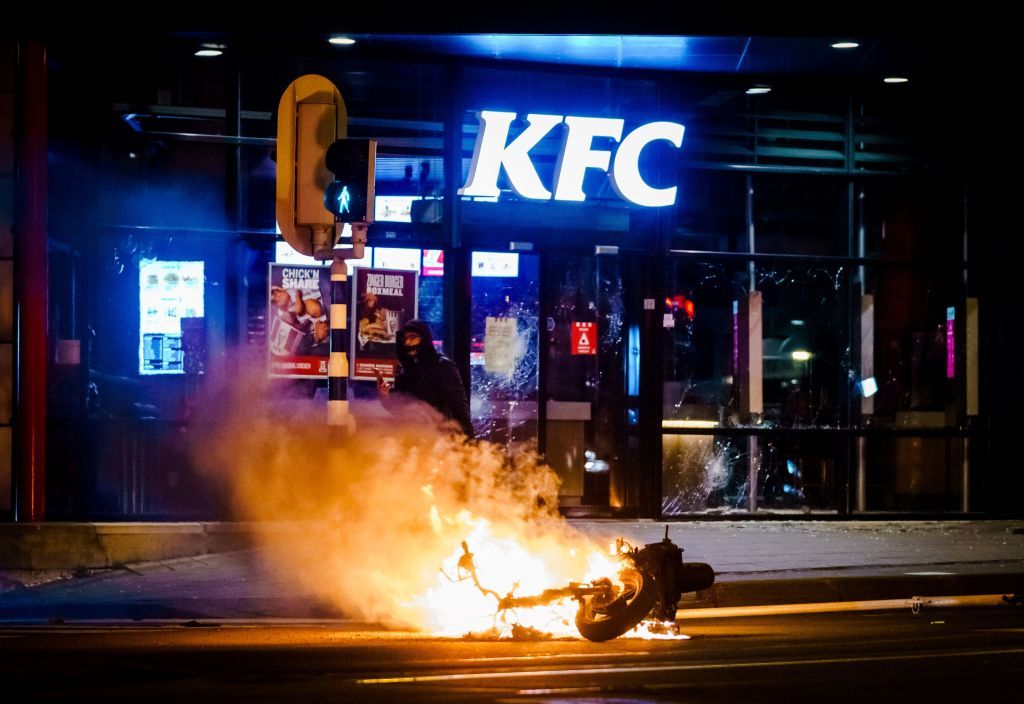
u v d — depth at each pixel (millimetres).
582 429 20375
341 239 19016
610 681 9547
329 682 9438
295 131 14508
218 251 18688
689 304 20656
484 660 10461
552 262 20266
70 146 18281
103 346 18406
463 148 19672
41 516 17672
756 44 19109
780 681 9594
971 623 12969
